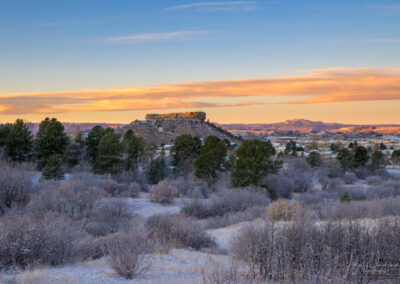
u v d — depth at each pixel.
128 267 9.18
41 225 12.08
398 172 87.25
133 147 65.12
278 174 56.25
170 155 72.31
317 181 69.38
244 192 34.88
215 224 25.06
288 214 19.77
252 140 49.03
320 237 8.94
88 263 11.18
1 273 9.06
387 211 19.44
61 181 40.84
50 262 10.60
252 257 9.09
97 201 30.11
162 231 17.42
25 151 55.56
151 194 38.62
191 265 11.00
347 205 20.95
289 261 8.43
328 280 7.21
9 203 28.08
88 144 64.50
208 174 54.38
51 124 58.22
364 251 8.13
